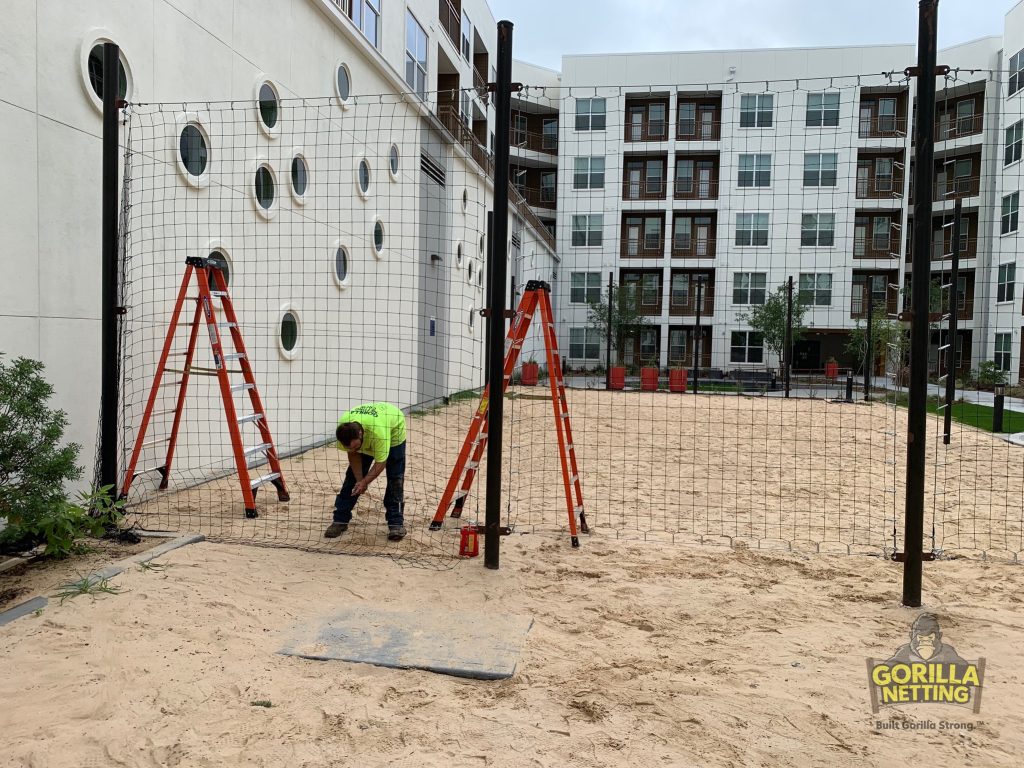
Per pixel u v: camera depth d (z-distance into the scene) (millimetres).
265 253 8398
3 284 4965
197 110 7043
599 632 3898
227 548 5066
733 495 7906
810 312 33719
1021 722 3020
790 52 35406
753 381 30516
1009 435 13273
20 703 2916
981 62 34500
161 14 6496
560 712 3012
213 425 7473
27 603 3883
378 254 12109
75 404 5625
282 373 8859
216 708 2947
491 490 4836
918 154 4234
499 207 4723
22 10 5055
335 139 10320
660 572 4965
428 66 16047
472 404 16359
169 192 6645
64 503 4590
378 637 3697
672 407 17484
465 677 3324
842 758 2730
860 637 3893
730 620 4113
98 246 5824
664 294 37344
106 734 2727
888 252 33219
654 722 2951
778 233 34656
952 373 11477
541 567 4988
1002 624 4090
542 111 41156
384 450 5246
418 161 14406
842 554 5523
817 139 34531
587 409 16375
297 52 9133
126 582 4238
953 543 6016
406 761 2623
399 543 5441
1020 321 25375
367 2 11914
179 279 6832
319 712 2953
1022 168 25297
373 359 11875
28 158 5145
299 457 8828
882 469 9688
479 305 20250
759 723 2965
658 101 36531
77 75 5551
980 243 27953
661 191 36594
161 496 6547
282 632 3738
